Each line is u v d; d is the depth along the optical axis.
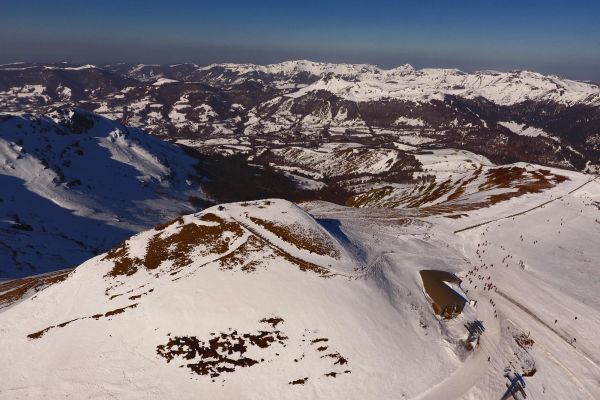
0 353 50.78
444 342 51.28
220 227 67.31
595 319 58.44
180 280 56.16
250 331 49.19
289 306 51.84
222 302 52.25
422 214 103.94
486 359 49.31
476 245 82.56
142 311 52.25
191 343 48.22
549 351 51.47
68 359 48.16
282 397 43.19
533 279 69.56
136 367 46.34
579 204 109.62
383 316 52.53
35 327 54.12
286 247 61.81
